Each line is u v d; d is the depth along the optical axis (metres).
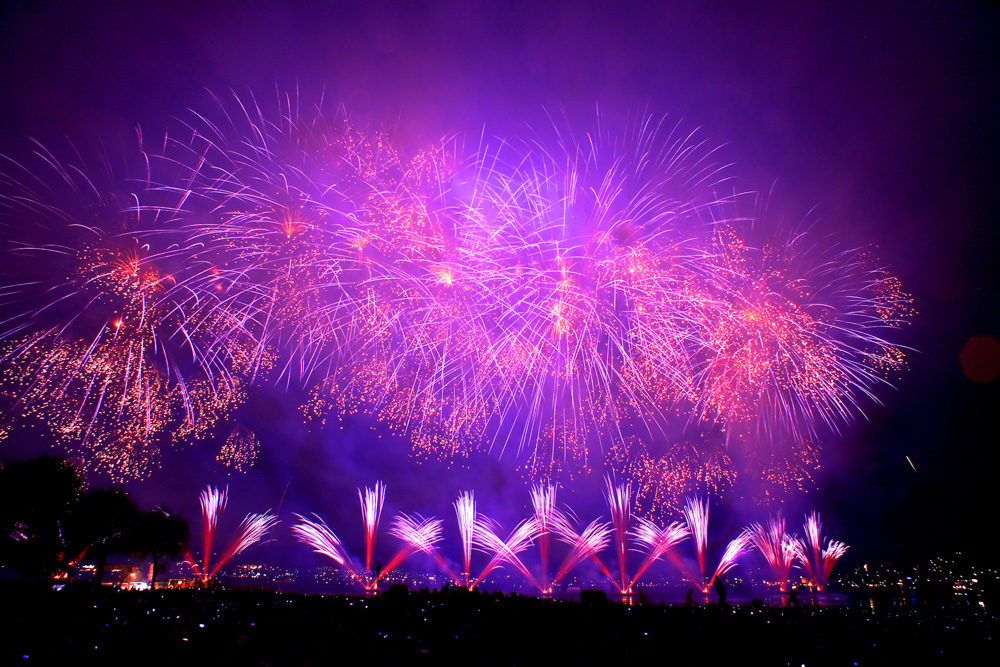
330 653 11.06
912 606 23.78
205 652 10.41
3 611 13.56
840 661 12.85
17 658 9.64
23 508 27.30
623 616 15.83
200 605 16.61
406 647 11.51
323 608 15.94
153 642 10.77
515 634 13.36
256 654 10.77
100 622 12.73
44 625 12.02
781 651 13.30
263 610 15.45
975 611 21.56
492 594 19.38
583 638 13.25
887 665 12.79
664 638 13.55
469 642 12.23
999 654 13.68
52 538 28.84
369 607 16.31
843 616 18.06
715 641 13.55
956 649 13.95
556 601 18.77
